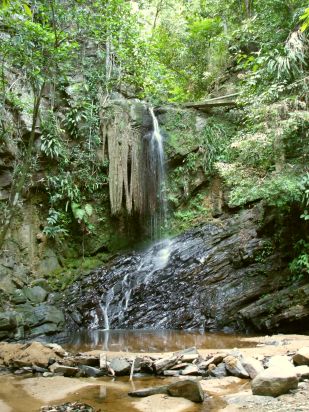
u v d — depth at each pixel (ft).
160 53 50.34
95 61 41.45
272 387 12.50
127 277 34.32
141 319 29.78
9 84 33.40
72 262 36.35
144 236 39.50
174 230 39.50
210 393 13.39
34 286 31.50
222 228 36.06
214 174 39.75
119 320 29.96
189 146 40.78
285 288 27.27
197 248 34.91
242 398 12.43
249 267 30.42
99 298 32.17
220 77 46.73
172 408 12.01
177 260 34.50
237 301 28.37
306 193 25.31
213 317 28.32
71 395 13.48
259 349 19.12
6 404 12.63
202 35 49.39
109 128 38.52
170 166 41.19
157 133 41.47
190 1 52.54
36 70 27.68
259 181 26.86
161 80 44.62
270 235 30.91
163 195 40.42
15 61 28.30
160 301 30.86
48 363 17.33
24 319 26.25
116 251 38.45
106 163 38.27
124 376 15.98
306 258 26.20
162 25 51.26
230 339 23.86
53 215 35.19
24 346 19.12
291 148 28.04
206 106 41.86
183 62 50.52
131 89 44.24
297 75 27.55
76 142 38.09
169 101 45.80
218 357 16.39
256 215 34.53
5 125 32.45
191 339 24.14
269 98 26.61
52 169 36.11
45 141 34.99
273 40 30.30
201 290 30.50
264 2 31.60
